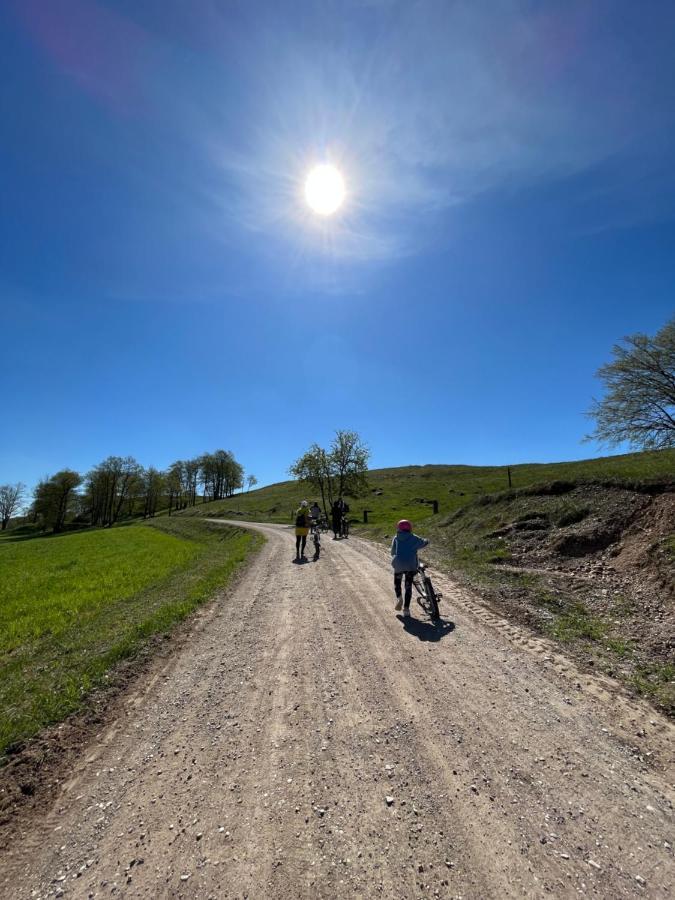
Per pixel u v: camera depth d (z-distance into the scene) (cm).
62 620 991
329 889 251
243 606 929
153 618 841
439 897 244
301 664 597
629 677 528
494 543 1353
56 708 490
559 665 563
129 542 3152
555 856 270
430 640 662
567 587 917
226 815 317
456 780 345
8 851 294
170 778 365
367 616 802
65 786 363
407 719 441
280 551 1802
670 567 850
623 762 365
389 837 289
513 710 452
